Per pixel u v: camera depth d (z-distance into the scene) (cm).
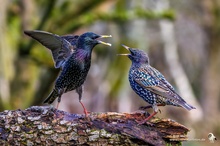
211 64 2362
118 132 812
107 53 2019
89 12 1709
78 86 918
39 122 812
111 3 1778
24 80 1697
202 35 2397
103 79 2025
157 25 2245
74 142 809
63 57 916
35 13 1733
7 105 1495
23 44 1631
